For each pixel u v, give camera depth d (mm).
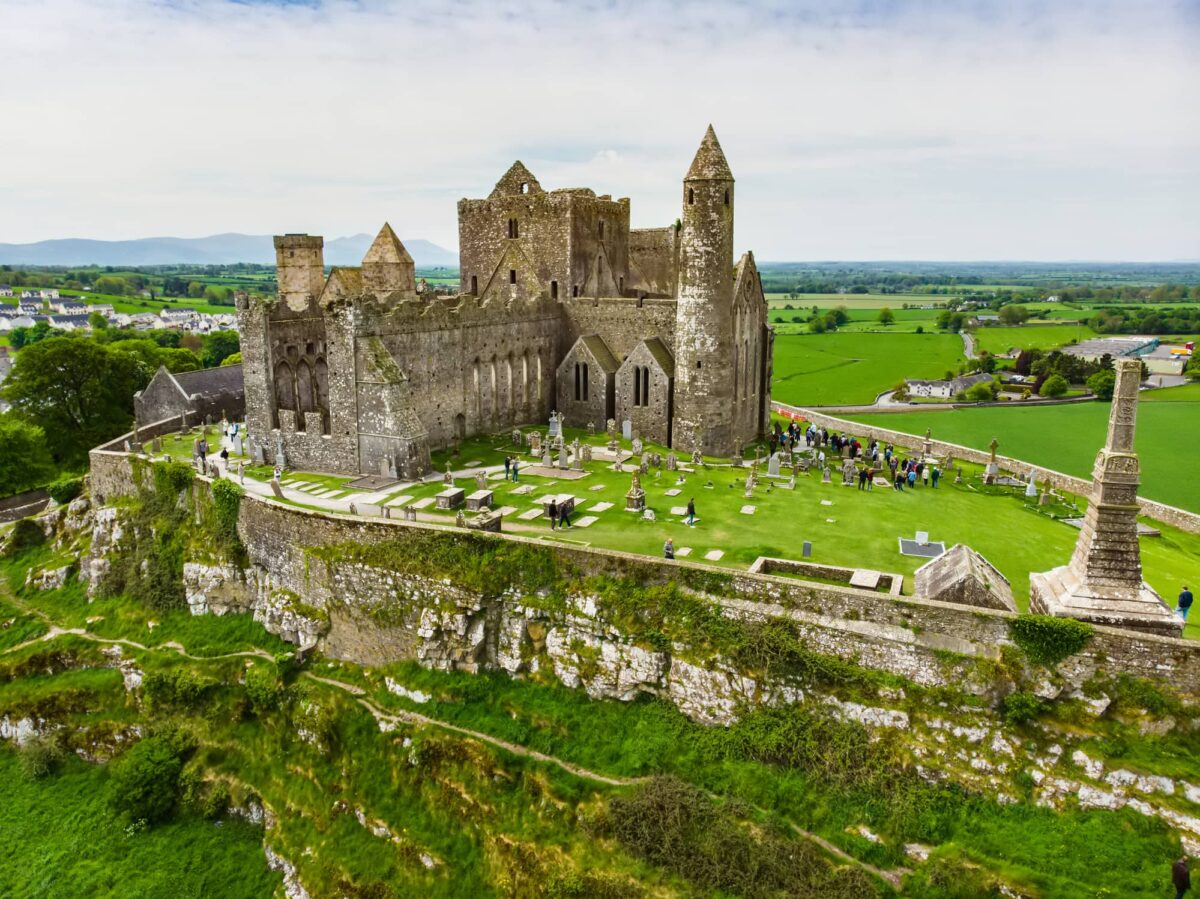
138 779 37750
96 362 79688
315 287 73625
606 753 32594
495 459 55344
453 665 37312
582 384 66062
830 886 26234
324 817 35438
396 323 52750
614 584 34719
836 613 31031
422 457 50906
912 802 27969
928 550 38656
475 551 37438
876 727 29656
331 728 37594
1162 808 25688
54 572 53531
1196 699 26797
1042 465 82062
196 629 46062
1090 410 118750
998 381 143375
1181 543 45750
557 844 29969
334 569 40500
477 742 34188
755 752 30750
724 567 34219
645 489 48406
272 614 43094
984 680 28797
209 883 34375
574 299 68375
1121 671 27594
